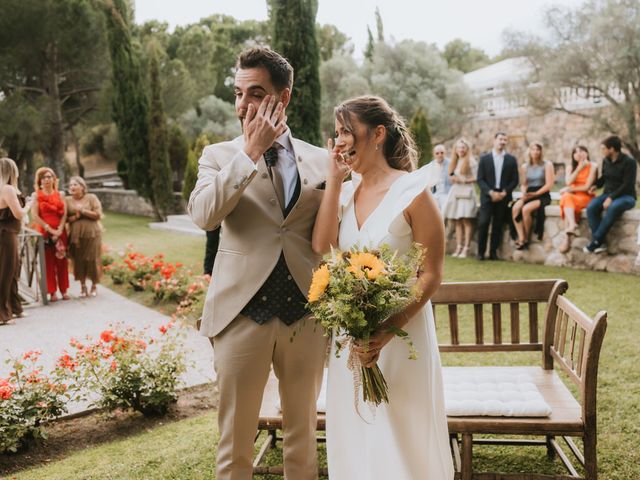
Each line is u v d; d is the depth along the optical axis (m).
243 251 2.25
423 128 10.95
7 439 3.25
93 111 23.70
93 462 3.12
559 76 14.97
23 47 19.53
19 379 3.65
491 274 7.43
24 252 8.09
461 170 8.71
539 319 5.55
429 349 2.22
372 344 2.03
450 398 2.48
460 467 2.62
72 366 3.76
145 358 4.03
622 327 5.01
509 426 2.32
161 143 16.92
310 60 9.23
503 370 2.89
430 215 2.11
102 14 19.88
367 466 2.21
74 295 8.23
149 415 3.88
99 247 8.11
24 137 19.38
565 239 7.75
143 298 7.80
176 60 23.69
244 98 2.16
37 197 7.71
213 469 2.94
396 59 21.88
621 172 7.16
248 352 2.22
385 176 2.24
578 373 2.43
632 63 13.49
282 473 2.66
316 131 9.42
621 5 13.59
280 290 2.25
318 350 2.34
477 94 22.30
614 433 3.11
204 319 2.31
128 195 20.95
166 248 11.84
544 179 8.14
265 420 2.50
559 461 2.91
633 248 7.17
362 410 2.23
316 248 2.27
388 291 1.89
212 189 2.08
